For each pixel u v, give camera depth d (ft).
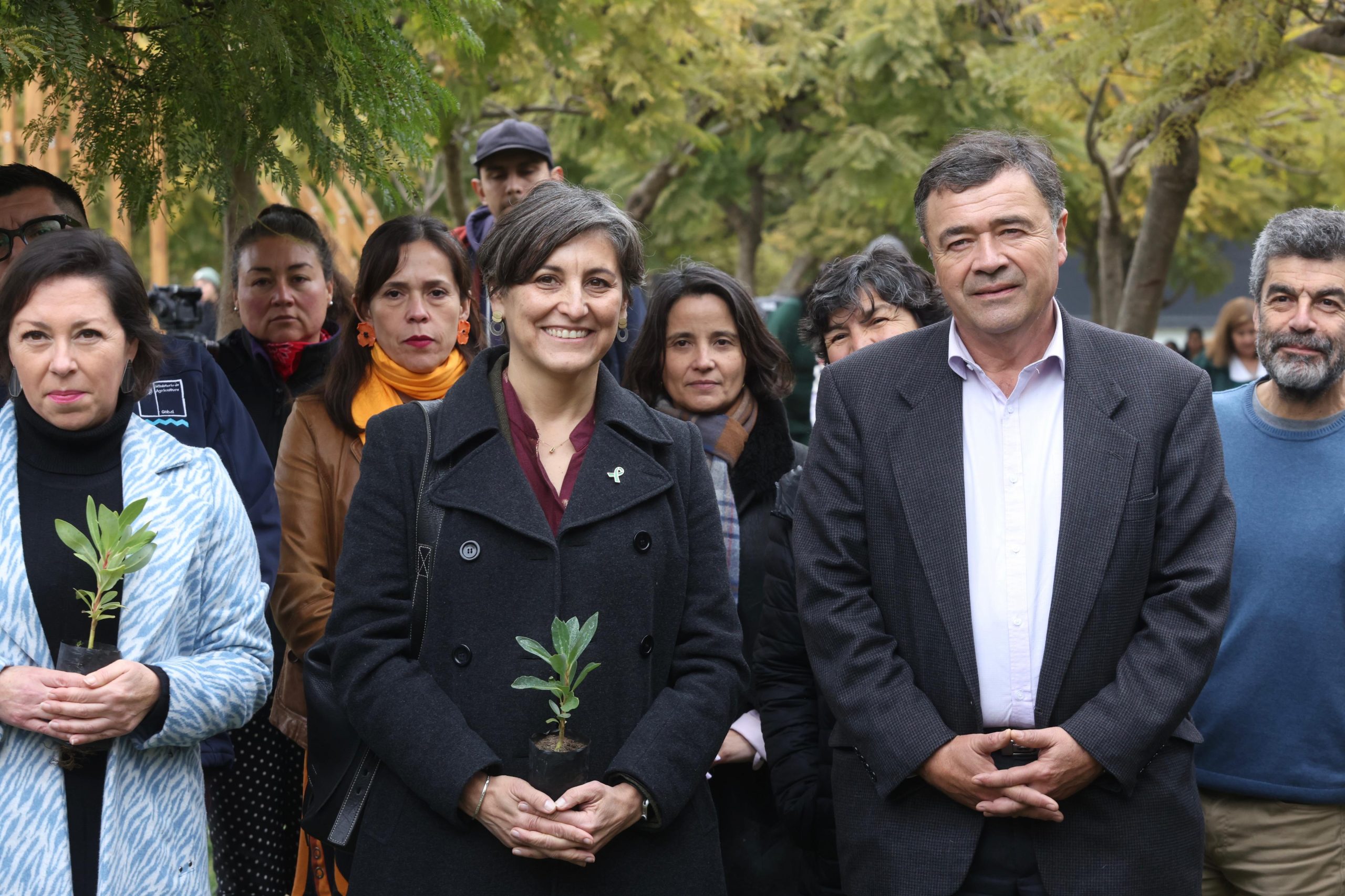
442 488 7.99
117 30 9.74
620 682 7.90
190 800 8.04
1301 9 21.75
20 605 7.54
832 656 8.51
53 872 7.36
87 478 7.91
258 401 13.03
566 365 8.03
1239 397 10.47
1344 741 9.70
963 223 8.18
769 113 45.39
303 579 10.32
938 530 8.34
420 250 11.09
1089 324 8.84
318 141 10.36
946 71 41.32
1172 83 23.29
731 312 11.12
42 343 7.66
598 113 30.42
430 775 7.48
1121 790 7.98
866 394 8.85
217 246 52.75
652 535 8.13
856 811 8.50
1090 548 8.10
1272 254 9.93
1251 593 9.87
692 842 8.00
